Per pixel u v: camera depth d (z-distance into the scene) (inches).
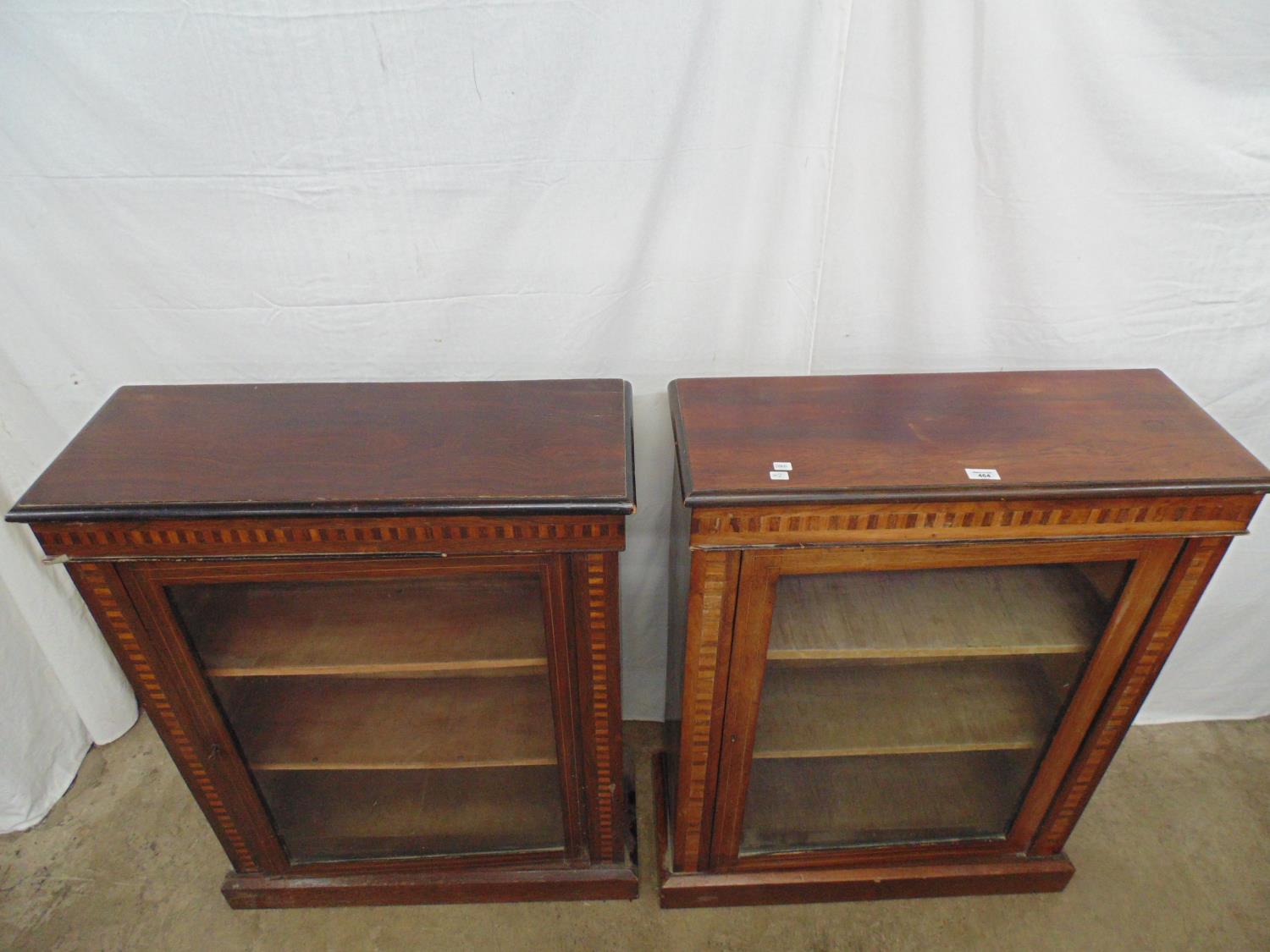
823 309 51.8
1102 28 42.0
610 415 45.2
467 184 46.6
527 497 38.4
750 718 48.0
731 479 38.9
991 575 50.1
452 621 48.4
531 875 58.3
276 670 45.8
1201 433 43.0
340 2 40.9
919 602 48.4
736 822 54.4
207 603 46.0
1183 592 43.3
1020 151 45.6
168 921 58.7
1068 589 48.6
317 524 38.8
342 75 42.9
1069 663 48.6
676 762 56.0
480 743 51.8
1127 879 60.9
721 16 41.9
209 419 44.8
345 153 45.3
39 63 42.0
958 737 51.7
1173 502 39.2
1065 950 57.1
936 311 51.6
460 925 58.6
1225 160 45.4
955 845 57.3
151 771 68.3
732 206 47.8
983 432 43.0
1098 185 46.6
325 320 51.3
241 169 45.6
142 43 41.7
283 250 48.4
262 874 58.1
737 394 46.6
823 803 58.1
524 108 44.2
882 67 43.6
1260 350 52.2
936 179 46.9
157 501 38.1
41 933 57.9
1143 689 47.9
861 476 39.2
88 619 65.2
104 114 43.6
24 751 63.5
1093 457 40.9
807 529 39.4
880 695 54.2
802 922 58.7
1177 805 65.8
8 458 55.7
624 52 42.7
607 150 45.7
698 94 44.1
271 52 42.2
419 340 52.3
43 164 44.9
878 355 53.7
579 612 42.7
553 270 49.8
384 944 57.5
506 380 51.2
